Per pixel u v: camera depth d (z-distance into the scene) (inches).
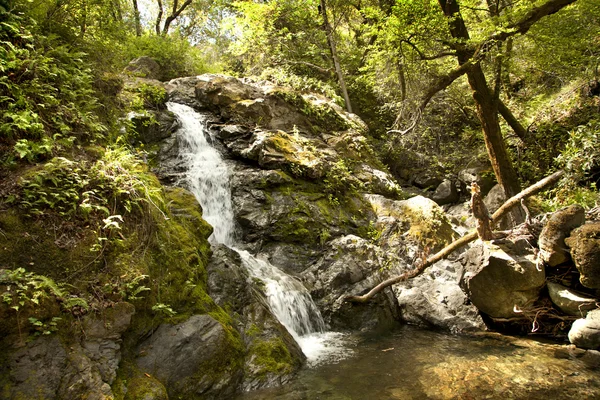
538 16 366.6
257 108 418.0
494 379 195.3
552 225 243.0
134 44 557.9
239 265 259.8
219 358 182.4
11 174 177.9
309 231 326.6
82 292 159.8
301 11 636.1
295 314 259.9
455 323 276.2
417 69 441.7
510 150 549.3
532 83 609.3
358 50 673.0
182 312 189.0
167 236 207.6
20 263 153.2
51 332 144.6
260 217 320.8
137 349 168.2
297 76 575.8
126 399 145.7
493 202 460.4
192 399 169.2
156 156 331.6
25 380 131.9
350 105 589.0
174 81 433.7
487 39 369.7
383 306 288.8
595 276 223.8
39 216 167.6
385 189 429.1
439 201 540.1
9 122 195.9
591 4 405.7
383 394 182.2
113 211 190.4
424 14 384.8
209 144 378.9
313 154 391.9
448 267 324.2
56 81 248.1
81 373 140.6
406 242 345.1
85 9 297.9
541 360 217.9
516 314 259.8
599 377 196.2
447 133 621.9
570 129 498.9
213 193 328.5
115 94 323.6
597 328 222.1
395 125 489.1
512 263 246.7
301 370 208.8
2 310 136.5
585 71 482.0
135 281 171.9
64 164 189.0
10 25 215.5
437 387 188.4
